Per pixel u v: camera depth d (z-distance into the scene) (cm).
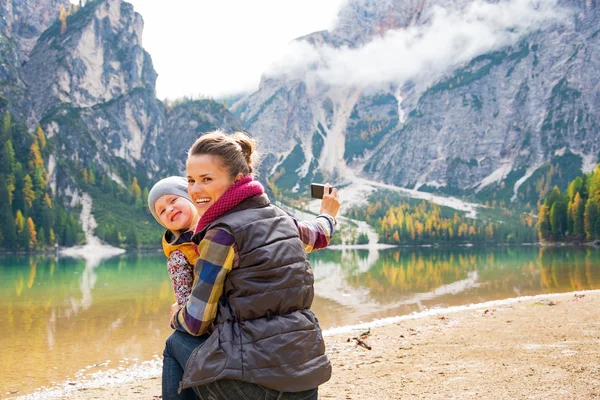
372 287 3953
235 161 267
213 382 245
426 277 5025
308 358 250
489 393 591
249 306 244
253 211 258
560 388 589
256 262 246
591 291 2250
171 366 271
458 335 1107
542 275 4616
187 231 295
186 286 283
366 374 756
